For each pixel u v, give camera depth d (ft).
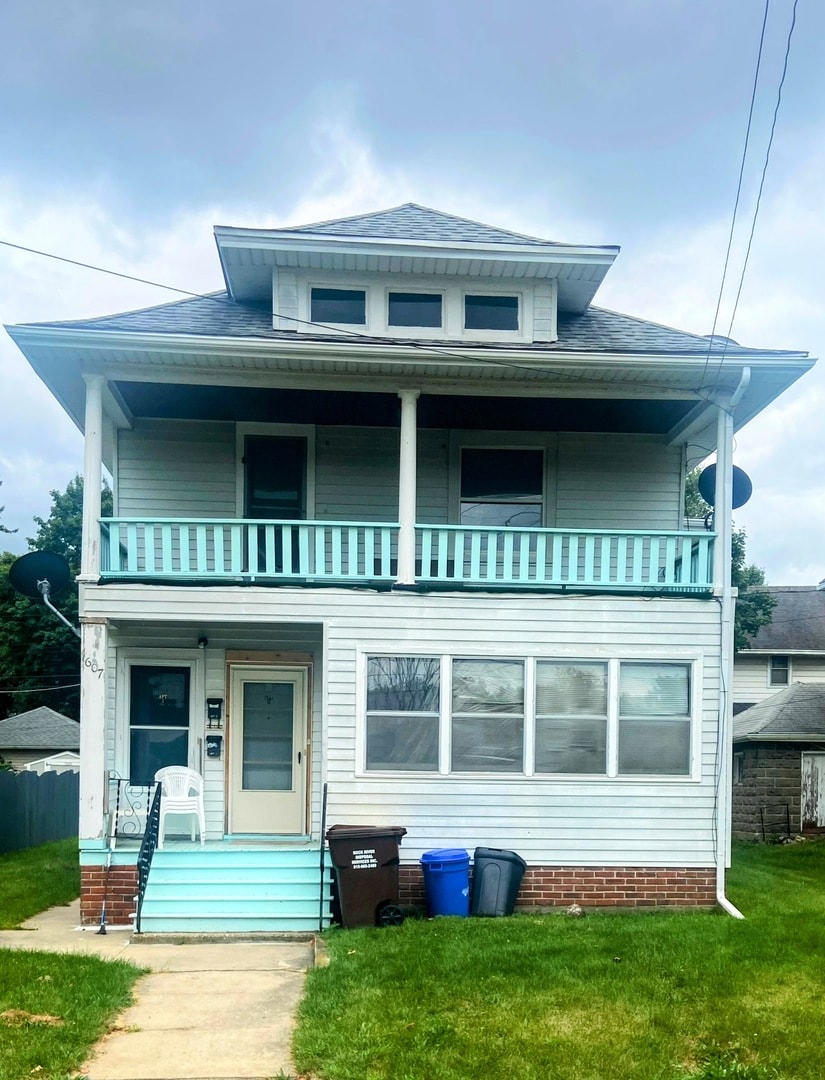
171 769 38.55
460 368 36.37
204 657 40.57
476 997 23.40
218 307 40.96
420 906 35.45
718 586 37.17
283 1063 20.17
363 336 37.99
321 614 36.32
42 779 65.16
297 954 30.07
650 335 40.50
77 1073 19.22
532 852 35.88
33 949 29.84
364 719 36.04
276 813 40.40
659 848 36.06
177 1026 22.44
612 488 43.16
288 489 42.68
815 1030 21.52
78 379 37.93
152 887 34.32
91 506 35.94
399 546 36.99
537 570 37.50
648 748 36.55
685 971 25.48
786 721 64.64
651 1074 19.25
